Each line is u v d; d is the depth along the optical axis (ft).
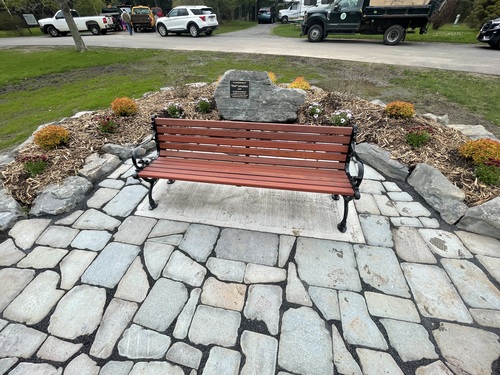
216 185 9.86
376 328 5.42
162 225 8.04
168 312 5.77
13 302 5.98
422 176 9.33
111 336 5.38
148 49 38.29
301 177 7.78
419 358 4.96
